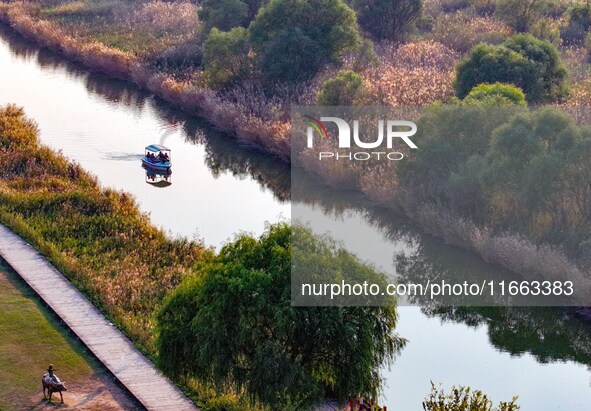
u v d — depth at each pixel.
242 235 31.64
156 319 30.42
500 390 32.84
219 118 62.03
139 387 30.06
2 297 36.19
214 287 28.77
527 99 57.06
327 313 28.88
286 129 56.38
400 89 59.91
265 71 65.12
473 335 37.53
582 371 34.53
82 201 46.25
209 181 54.41
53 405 28.91
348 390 29.19
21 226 42.69
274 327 28.70
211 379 29.23
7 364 31.20
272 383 28.11
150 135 61.62
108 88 72.81
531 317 38.69
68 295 36.34
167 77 70.31
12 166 51.53
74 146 58.88
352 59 67.62
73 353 32.25
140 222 44.53
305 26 65.81
